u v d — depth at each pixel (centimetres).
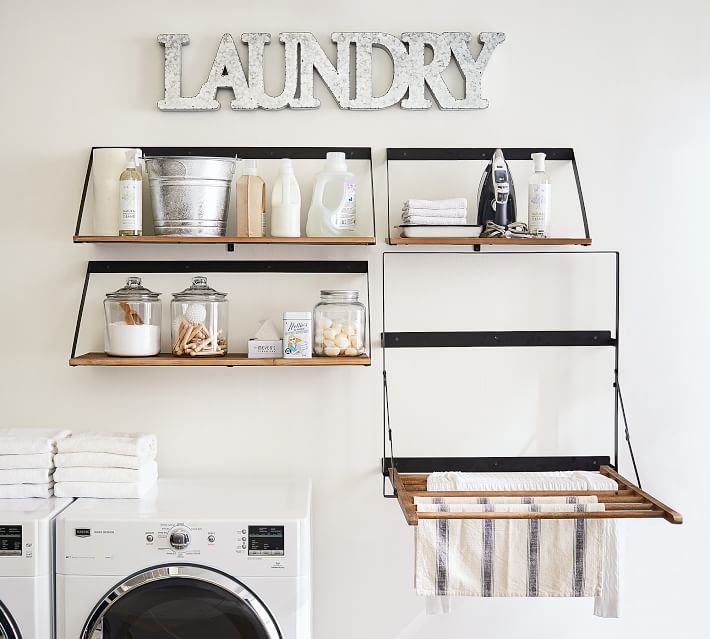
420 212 233
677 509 256
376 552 252
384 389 246
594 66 251
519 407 253
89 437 227
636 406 255
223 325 235
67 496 222
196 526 204
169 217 229
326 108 248
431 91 248
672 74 252
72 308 247
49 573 204
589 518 209
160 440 250
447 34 246
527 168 250
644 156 252
